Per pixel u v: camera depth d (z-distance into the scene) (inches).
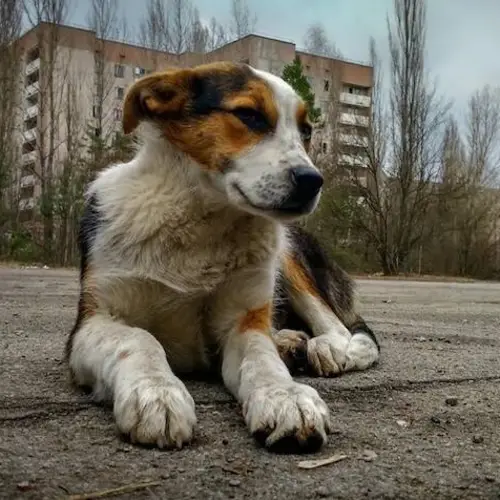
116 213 28.1
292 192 26.4
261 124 28.0
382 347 41.6
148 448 19.6
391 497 16.6
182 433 19.7
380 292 124.2
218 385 28.5
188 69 29.2
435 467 18.7
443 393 28.3
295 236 39.7
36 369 30.8
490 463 19.2
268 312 29.8
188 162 27.7
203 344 30.2
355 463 18.8
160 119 28.3
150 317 28.7
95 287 28.0
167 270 27.8
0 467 17.6
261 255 29.2
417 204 296.4
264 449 19.8
